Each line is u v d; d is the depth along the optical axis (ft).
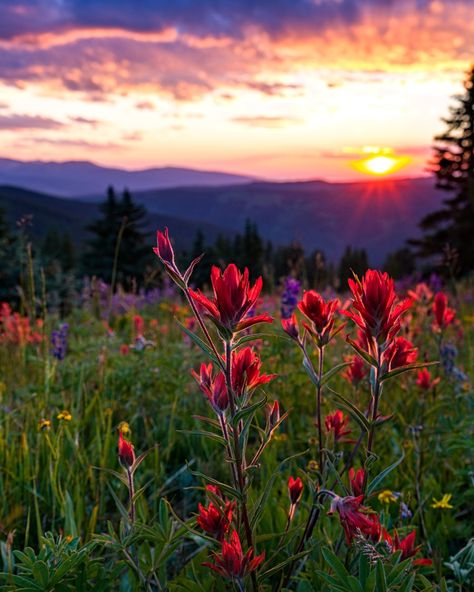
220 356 5.99
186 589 6.71
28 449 11.52
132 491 6.77
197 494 11.31
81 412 13.37
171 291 31.19
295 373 14.67
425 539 9.11
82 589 6.34
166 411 14.08
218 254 181.88
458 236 114.42
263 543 8.61
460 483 10.62
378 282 5.83
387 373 6.00
